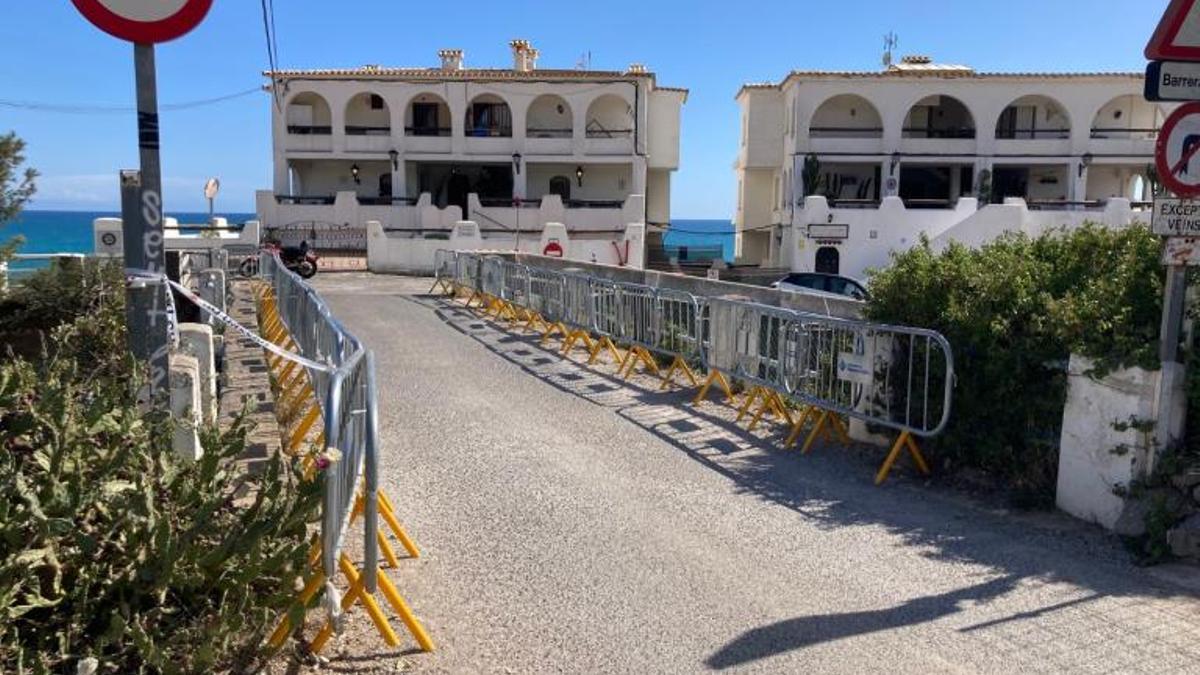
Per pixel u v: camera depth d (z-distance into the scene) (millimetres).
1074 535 5961
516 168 43312
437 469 7402
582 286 13633
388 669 4102
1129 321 6102
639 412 9789
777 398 9352
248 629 3854
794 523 6230
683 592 5023
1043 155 42562
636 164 43594
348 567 4344
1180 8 5410
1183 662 4281
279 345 11656
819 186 42531
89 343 7328
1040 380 6645
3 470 3631
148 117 4652
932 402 7355
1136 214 33406
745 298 13297
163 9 4457
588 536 5883
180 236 26062
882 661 4266
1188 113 5512
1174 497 5688
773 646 4402
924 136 44312
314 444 6039
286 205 40062
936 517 6398
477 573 5250
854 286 22391
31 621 3518
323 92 42469
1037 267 7164
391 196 43156
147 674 3623
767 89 46875
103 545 3770
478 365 12641
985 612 4816
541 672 4129
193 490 4098
